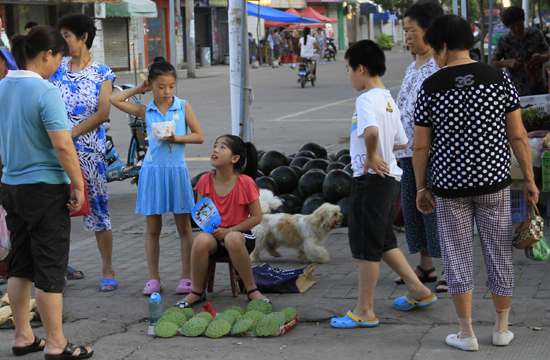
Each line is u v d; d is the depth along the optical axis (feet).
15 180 12.82
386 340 13.56
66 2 85.66
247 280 16.26
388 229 14.76
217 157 16.28
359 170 13.89
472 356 12.46
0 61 16.58
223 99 70.95
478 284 16.48
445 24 12.19
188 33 104.22
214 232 15.94
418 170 12.89
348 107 60.90
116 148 43.62
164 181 17.31
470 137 12.05
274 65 129.29
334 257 20.15
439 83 12.26
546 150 20.95
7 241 14.51
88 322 15.51
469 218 12.64
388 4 168.25
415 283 14.96
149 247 17.65
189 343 14.01
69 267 19.40
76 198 13.00
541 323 13.87
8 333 15.17
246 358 12.99
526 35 27.81
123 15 98.17
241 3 24.73
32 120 12.64
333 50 144.15
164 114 17.52
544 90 28.58
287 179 25.30
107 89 17.72
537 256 12.80
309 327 14.66
